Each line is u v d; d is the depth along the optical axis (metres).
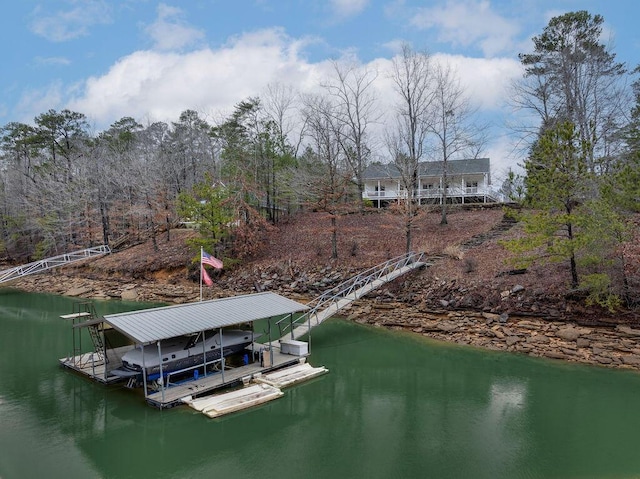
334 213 31.19
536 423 13.02
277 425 13.11
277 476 10.37
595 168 21.45
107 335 16.67
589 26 30.08
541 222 18.67
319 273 29.67
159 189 40.41
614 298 17.73
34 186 49.81
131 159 47.19
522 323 20.17
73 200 45.41
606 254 18.08
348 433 12.58
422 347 20.50
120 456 11.34
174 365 15.49
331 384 16.45
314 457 11.24
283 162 39.19
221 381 15.53
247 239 34.03
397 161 32.16
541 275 21.84
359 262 29.50
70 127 55.38
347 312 25.64
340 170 37.44
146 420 13.40
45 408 14.32
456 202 44.62
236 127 40.38
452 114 33.41
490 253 26.23
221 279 32.94
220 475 10.45
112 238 47.72
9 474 10.48
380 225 34.69
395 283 26.34
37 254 46.25
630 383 15.70
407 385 16.25
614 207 18.16
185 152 53.56
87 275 39.44
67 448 11.79
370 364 18.53
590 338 18.28
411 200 30.67
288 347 18.67
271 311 17.97
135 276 36.59
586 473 10.38
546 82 30.89
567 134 18.67
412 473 10.41
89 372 17.06
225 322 16.00
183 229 45.50
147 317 15.44
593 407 13.99
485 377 16.78
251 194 37.56
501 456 11.17
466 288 23.27
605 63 30.41
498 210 35.00
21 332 24.47
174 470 10.69
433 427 12.87
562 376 16.53
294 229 37.53
